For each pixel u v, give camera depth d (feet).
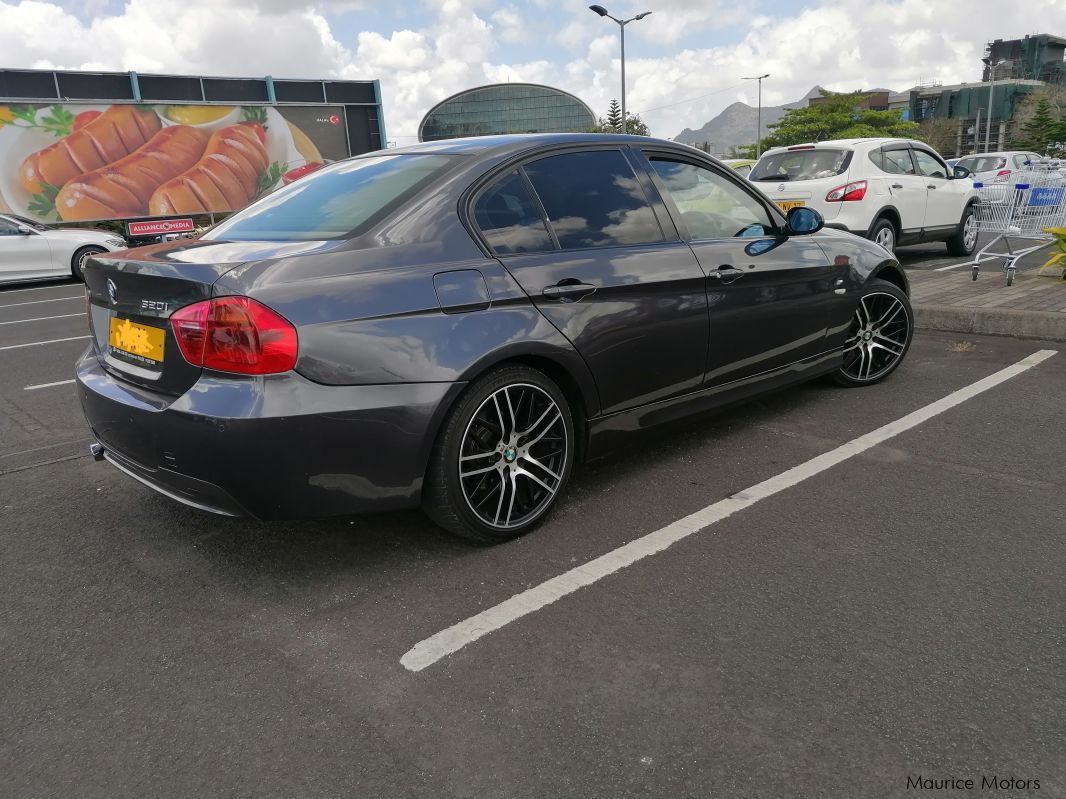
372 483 8.37
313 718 6.64
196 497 8.34
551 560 9.23
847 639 7.41
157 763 6.18
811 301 13.39
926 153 33.14
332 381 7.93
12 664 7.55
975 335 19.71
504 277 9.23
